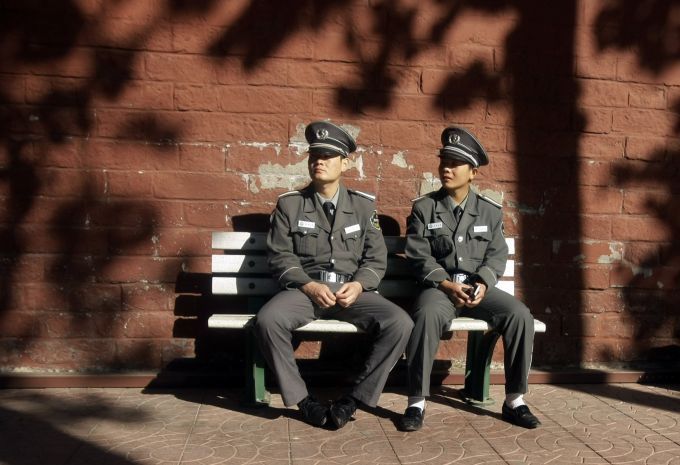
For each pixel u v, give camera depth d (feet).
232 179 17.15
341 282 15.65
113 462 12.53
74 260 16.88
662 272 18.51
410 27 17.46
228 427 14.34
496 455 13.08
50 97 16.62
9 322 16.78
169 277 17.15
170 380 16.88
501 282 16.99
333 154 15.44
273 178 17.25
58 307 16.89
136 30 16.75
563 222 18.11
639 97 18.22
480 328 15.14
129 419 14.74
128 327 17.10
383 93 17.44
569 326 18.25
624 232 18.34
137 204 16.98
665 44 18.25
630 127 18.22
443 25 17.54
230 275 17.11
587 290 18.26
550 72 17.89
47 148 16.67
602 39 18.02
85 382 16.70
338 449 13.25
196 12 16.88
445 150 15.74
